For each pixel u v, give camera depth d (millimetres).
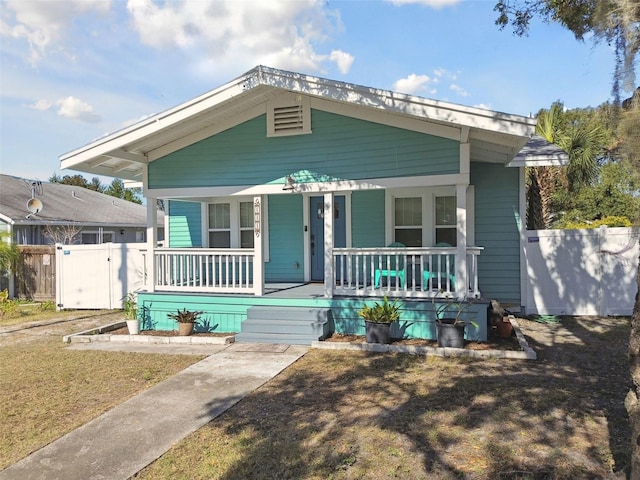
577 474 3234
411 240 9961
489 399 4789
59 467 3559
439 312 7570
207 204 11531
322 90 7242
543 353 6730
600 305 9727
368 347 7055
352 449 3727
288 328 7863
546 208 12727
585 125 13328
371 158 7988
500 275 9656
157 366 6465
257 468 3457
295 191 8414
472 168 9664
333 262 8297
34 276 14227
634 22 2758
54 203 20391
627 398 2668
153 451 3797
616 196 20766
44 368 6484
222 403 4902
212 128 8867
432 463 3465
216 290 8953
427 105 6844
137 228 23938
